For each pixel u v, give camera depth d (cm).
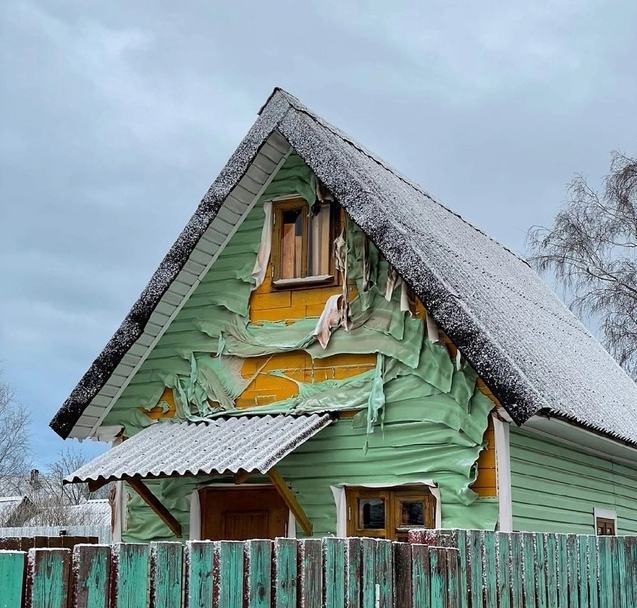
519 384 862
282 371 1062
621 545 823
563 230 2422
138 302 1107
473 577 609
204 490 1072
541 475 1019
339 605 495
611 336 2366
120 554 388
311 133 1048
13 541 751
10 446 4734
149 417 1131
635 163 2412
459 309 908
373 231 973
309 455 1014
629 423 1255
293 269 1093
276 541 462
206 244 1109
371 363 1013
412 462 964
